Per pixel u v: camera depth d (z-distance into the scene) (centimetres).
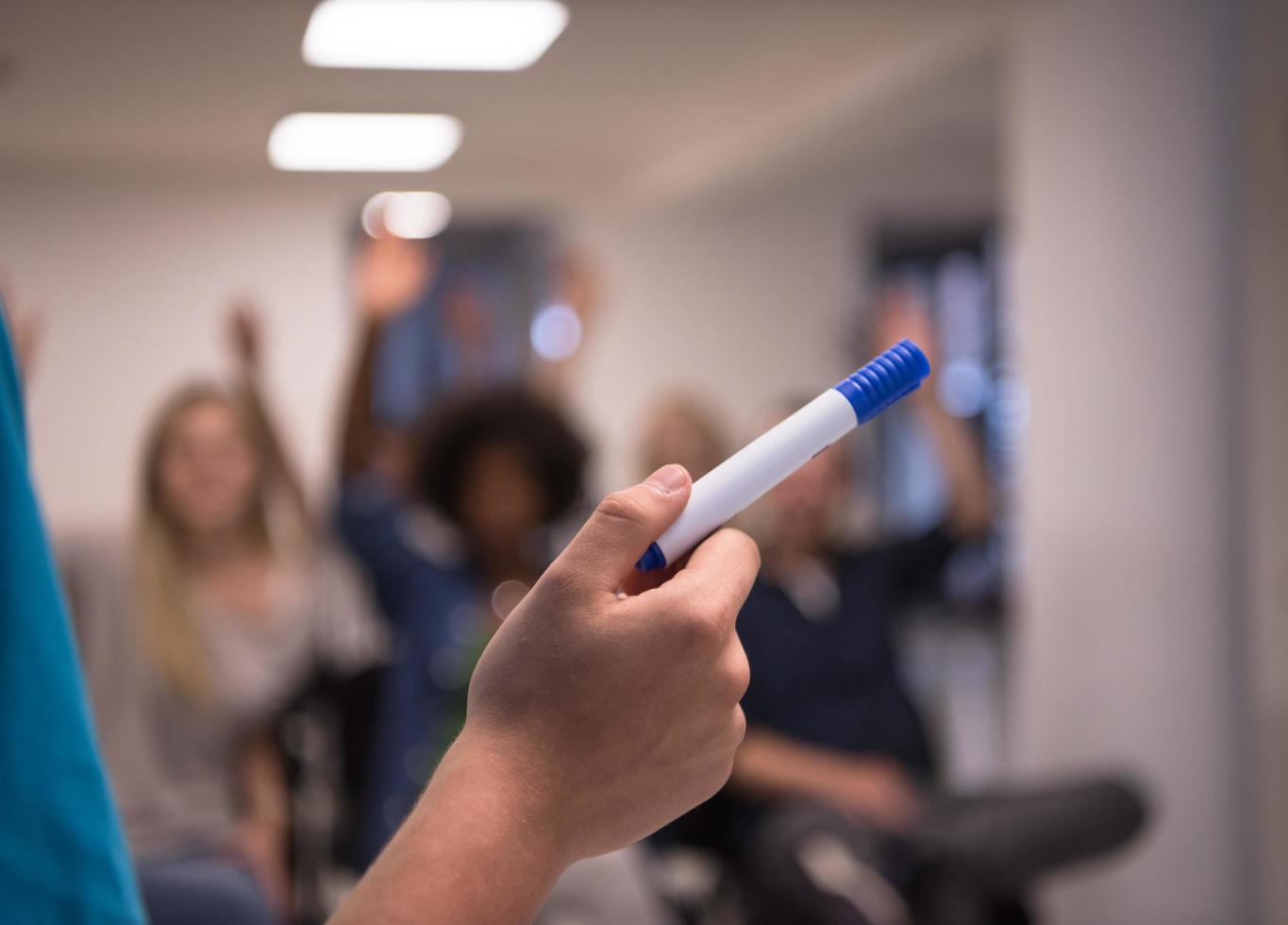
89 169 361
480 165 394
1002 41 269
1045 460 243
